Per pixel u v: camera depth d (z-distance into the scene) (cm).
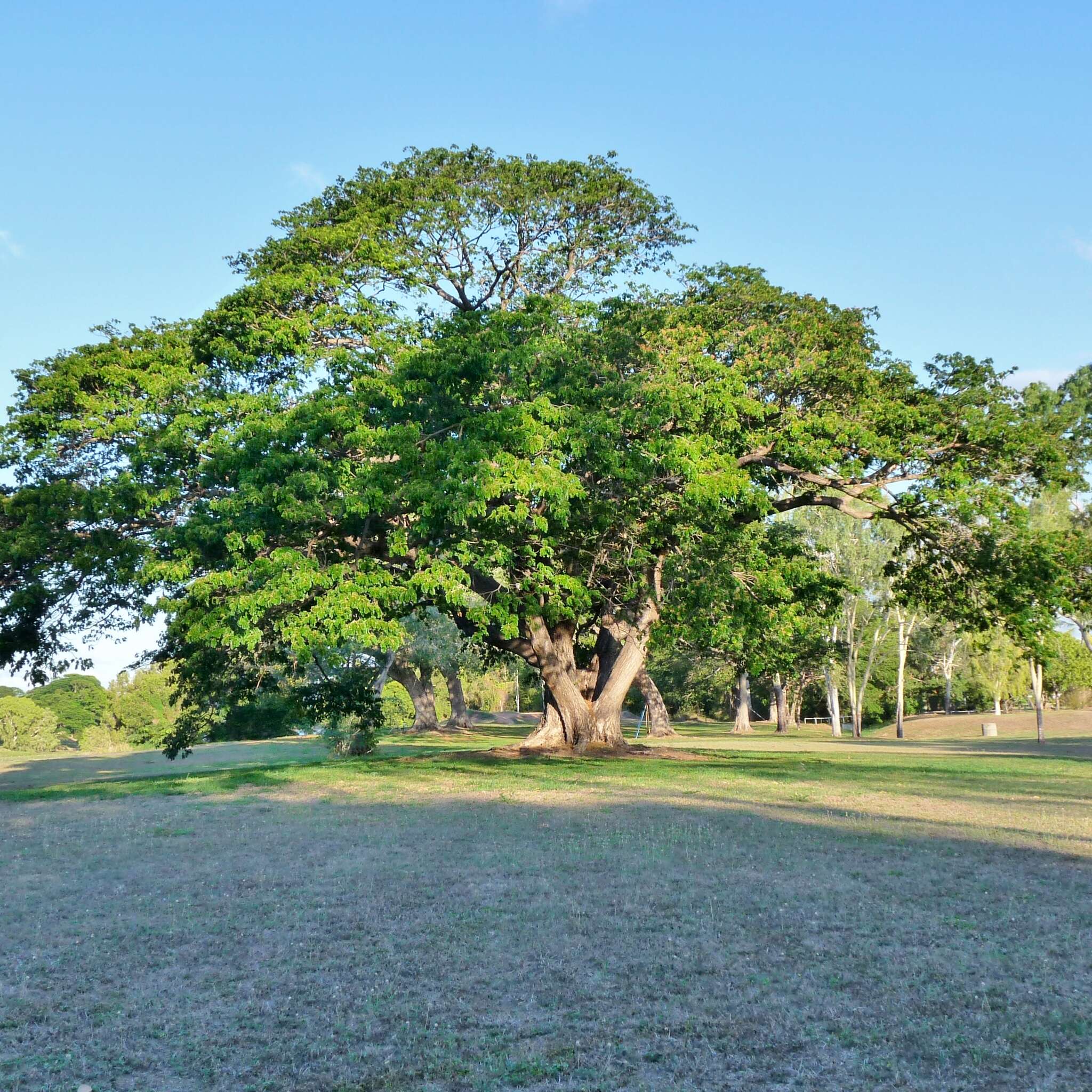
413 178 2575
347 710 2941
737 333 2308
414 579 1961
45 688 9594
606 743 2819
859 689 7050
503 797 1759
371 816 1523
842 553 5028
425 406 2031
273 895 966
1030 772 2298
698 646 3275
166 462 2162
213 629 1991
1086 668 5566
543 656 2744
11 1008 654
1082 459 2459
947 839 1238
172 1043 590
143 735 7531
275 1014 636
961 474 2148
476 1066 548
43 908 930
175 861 1170
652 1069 539
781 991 659
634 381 2091
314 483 1883
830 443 2177
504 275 2716
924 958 726
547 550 2136
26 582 2112
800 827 1344
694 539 2369
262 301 2262
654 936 791
